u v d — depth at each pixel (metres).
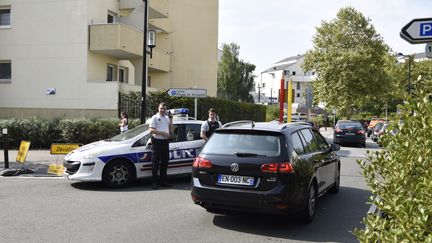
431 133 3.02
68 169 9.77
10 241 5.70
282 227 6.67
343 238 6.12
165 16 27.67
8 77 23.11
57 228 6.35
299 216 6.82
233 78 70.38
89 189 9.53
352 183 10.99
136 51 22.88
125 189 9.59
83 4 21.48
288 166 6.39
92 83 21.20
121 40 21.41
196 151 10.73
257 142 6.73
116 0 24.27
